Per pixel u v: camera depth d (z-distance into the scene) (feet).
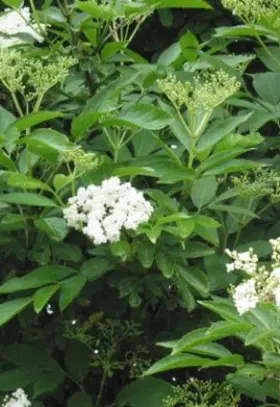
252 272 5.01
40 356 6.27
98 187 5.65
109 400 6.60
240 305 4.90
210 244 6.45
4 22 6.72
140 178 6.45
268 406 6.12
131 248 5.74
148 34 8.59
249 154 6.91
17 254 6.04
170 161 5.95
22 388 6.27
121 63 6.77
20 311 5.96
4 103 6.83
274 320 5.04
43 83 6.05
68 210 5.69
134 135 6.32
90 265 5.85
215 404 5.89
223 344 6.38
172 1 6.53
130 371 6.40
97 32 6.57
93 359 6.47
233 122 5.95
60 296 5.70
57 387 6.48
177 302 6.24
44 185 5.72
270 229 6.67
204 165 5.90
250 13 7.05
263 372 5.17
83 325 6.35
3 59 6.03
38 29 6.78
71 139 6.25
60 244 5.98
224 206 6.08
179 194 6.45
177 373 6.64
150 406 6.03
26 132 6.12
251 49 8.24
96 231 5.57
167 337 6.46
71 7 6.59
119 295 6.21
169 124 5.77
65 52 6.61
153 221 5.79
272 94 6.86
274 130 7.36
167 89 5.90
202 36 8.41
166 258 5.79
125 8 6.48
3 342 6.45
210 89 5.90
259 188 6.25
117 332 6.48
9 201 5.68
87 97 6.68
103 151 6.40
